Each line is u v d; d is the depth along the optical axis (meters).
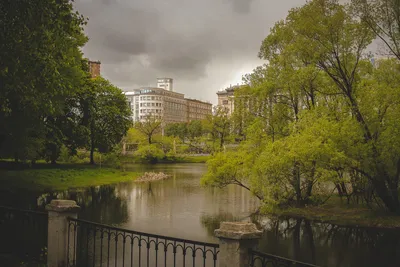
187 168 75.00
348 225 22.80
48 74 14.33
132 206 29.58
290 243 19.42
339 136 22.92
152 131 103.50
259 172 24.73
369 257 17.05
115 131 62.94
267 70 29.20
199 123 128.25
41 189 36.31
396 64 24.47
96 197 34.25
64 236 9.65
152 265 14.59
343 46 24.28
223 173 26.67
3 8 12.21
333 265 16.03
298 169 24.95
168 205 30.16
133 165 84.19
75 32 15.05
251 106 29.66
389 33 23.06
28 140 28.58
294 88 26.66
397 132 22.17
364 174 24.00
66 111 46.97
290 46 24.75
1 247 13.18
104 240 18.19
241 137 33.38
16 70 12.80
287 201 26.91
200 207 29.25
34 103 17.27
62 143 43.88
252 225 6.66
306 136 23.25
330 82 27.58
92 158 63.06
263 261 6.41
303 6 24.05
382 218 23.70
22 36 12.73
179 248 17.58
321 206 27.33
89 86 52.50
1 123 23.88
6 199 29.19
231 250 6.47
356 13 23.38
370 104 23.42
